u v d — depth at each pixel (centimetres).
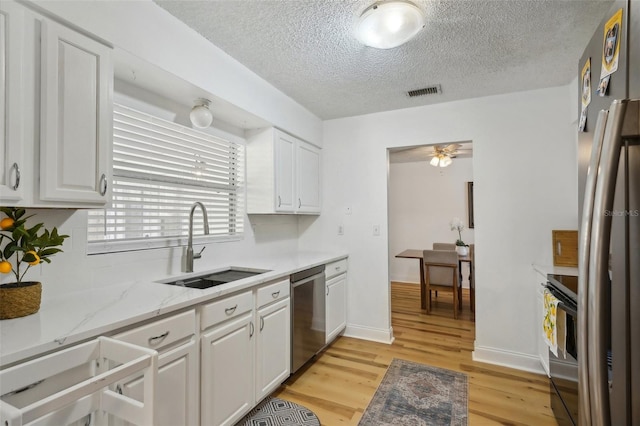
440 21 178
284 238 341
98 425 103
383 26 173
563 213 262
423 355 289
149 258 201
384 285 325
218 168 258
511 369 263
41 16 123
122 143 189
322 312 282
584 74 96
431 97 289
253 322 197
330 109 321
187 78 185
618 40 71
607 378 62
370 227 333
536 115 270
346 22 180
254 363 197
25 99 117
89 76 138
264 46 205
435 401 217
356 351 298
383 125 328
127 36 153
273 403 214
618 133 61
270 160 274
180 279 212
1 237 127
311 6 167
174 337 144
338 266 317
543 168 268
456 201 577
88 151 137
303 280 253
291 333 236
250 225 290
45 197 122
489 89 271
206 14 175
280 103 277
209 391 162
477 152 288
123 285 177
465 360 279
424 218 598
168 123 213
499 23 181
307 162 327
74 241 161
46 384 102
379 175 330
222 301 172
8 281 136
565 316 161
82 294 157
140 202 199
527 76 247
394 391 229
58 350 103
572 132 259
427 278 409
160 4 167
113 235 185
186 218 230
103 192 143
